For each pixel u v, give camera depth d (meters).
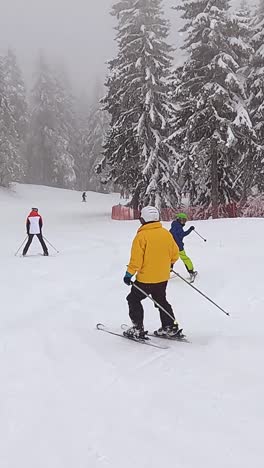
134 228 22.14
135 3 27.52
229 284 8.61
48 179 61.34
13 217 33.31
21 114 57.25
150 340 5.86
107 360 5.15
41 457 3.26
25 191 52.16
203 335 5.98
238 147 24.61
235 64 22.73
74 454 3.28
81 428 3.63
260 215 26.20
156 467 3.07
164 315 5.86
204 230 18.39
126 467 3.09
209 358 5.03
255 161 24.80
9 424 3.75
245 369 4.63
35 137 60.03
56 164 59.28
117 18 28.58
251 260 10.83
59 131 61.12
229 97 23.23
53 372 4.84
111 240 18.00
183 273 10.23
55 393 4.30
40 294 8.94
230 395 4.09
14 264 12.97
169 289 8.77
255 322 6.32
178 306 7.54
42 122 59.97
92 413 3.88
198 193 27.17
